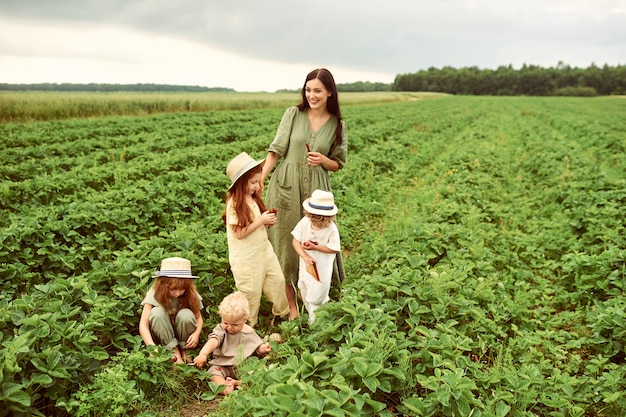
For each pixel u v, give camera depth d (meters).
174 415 3.25
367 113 32.47
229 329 3.72
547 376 3.73
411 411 2.99
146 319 3.80
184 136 16.56
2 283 4.64
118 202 6.89
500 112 40.09
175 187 7.73
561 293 5.34
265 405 2.72
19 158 11.47
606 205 7.47
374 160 11.91
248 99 42.53
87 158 11.38
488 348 4.03
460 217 7.17
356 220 7.57
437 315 3.95
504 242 6.65
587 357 4.13
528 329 4.47
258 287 4.21
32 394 2.92
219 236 5.55
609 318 4.05
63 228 5.61
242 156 4.04
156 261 4.73
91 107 26.17
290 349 3.55
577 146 15.83
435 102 61.25
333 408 2.63
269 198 4.64
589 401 3.38
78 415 2.91
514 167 12.76
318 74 4.30
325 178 4.64
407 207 8.28
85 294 4.04
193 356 3.84
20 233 5.21
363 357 3.05
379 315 3.60
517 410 3.11
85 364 3.27
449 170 11.48
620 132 20.81
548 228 7.61
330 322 3.71
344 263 5.85
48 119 23.11
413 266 4.71
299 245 4.31
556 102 61.69
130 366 3.34
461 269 4.95
